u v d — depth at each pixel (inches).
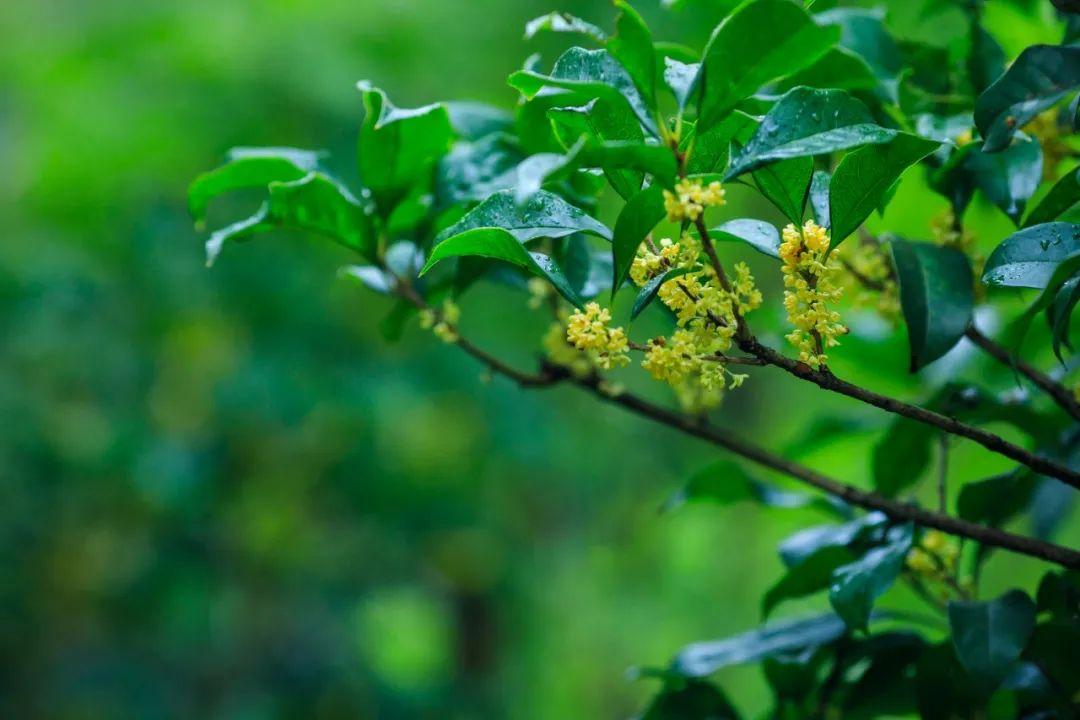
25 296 202.1
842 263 56.2
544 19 41.8
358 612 235.6
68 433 213.9
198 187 61.0
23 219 221.6
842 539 55.0
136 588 216.2
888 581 47.5
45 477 209.5
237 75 201.6
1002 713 58.6
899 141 40.8
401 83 210.5
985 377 77.9
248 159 60.0
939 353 46.4
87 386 214.1
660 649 290.2
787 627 58.9
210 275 204.2
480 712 248.4
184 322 214.7
